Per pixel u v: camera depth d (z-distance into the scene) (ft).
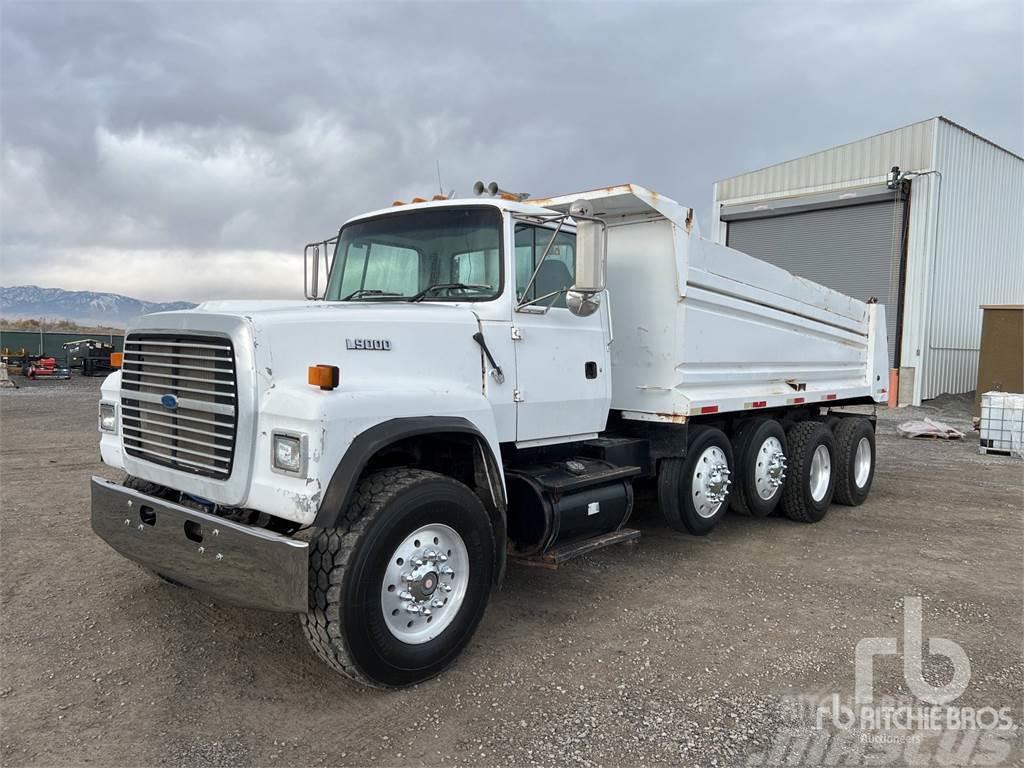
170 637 13.74
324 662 12.31
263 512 12.00
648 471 19.56
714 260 20.13
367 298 16.51
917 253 61.36
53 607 15.10
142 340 13.48
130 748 10.11
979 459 38.47
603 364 17.63
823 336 26.68
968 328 66.69
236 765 9.78
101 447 15.19
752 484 22.43
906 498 28.60
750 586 17.47
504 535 13.60
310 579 11.00
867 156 64.34
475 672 12.64
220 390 11.68
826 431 24.70
